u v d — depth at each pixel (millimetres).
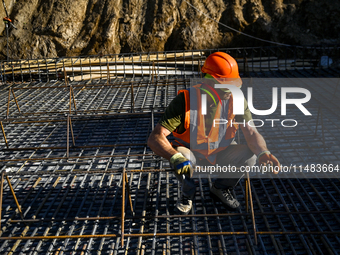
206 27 10703
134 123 5027
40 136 4789
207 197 2984
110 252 2385
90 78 8562
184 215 2512
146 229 2621
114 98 6496
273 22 10656
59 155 4160
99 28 10445
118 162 3756
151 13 10633
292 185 3113
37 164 3922
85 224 2678
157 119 5172
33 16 10383
